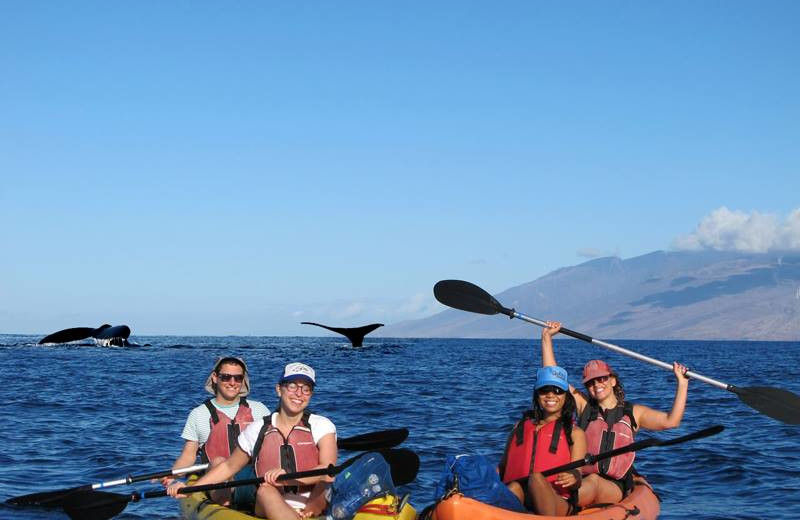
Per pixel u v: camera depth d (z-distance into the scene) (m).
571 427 7.07
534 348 112.88
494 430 15.27
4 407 18.53
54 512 8.75
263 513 6.77
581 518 6.62
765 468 11.32
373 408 19.44
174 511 8.84
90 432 14.54
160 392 23.94
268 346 94.12
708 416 17.86
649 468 11.35
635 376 37.16
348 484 6.55
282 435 6.89
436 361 53.09
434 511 6.42
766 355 88.56
